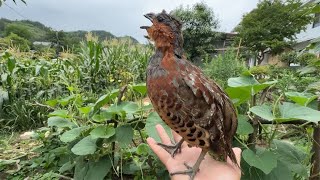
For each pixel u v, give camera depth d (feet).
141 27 0.78
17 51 3.67
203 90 0.73
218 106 0.76
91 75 3.73
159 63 0.74
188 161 0.89
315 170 1.10
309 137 1.09
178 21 0.78
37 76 3.07
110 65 3.95
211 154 0.83
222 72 3.42
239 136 1.08
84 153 1.05
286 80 2.54
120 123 1.14
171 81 0.72
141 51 4.75
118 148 1.24
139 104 1.20
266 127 1.16
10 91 2.85
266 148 1.02
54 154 1.51
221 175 0.82
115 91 1.14
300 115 0.92
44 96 2.94
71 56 3.97
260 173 1.01
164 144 0.95
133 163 1.26
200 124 0.74
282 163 1.03
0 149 1.96
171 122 0.75
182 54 0.77
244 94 1.03
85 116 1.22
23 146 2.01
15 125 2.65
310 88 1.34
